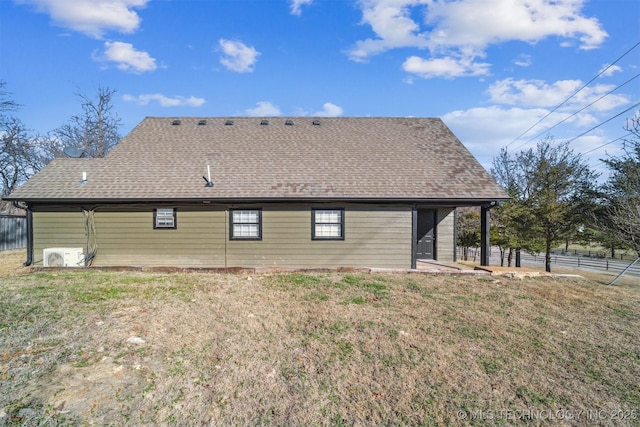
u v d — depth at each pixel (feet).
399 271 32.09
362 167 40.37
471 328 17.90
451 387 12.30
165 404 10.82
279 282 27.07
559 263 84.28
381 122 51.42
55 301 19.89
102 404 10.60
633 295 26.30
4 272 32.42
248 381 12.34
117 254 36.65
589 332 18.12
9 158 77.61
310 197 35.70
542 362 14.51
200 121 50.26
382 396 11.65
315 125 50.26
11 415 9.84
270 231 37.19
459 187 37.58
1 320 16.65
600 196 55.88
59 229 36.42
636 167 50.11
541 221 59.82
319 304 21.16
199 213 37.06
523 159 76.23
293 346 15.15
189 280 27.35
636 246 47.39
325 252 37.29
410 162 41.68
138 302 20.36
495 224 67.31
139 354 13.74
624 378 13.42
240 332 16.49
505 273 31.76
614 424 10.61
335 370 13.23
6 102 70.74
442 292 24.88
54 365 12.57
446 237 44.21
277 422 10.23
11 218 54.19
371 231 37.45
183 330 16.40
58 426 9.53
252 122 50.70
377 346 15.34
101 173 38.68
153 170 39.27
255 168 39.81
